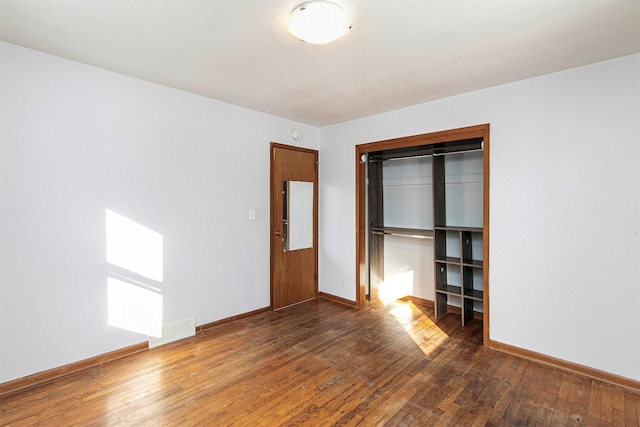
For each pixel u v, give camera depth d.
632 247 2.31
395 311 4.00
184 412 2.04
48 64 2.35
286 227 4.14
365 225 4.25
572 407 2.11
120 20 1.88
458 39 2.08
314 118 4.06
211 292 3.38
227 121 3.48
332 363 2.68
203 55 2.34
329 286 4.47
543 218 2.68
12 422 1.92
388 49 2.22
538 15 1.81
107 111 2.63
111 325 2.69
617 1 1.67
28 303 2.29
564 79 2.56
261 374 2.50
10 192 2.22
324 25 1.80
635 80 2.28
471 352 2.89
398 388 2.32
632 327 2.31
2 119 2.18
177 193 3.09
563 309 2.60
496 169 2.92
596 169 2.44
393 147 3.71
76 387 2.29
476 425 1.93
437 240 3.72
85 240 2.54
